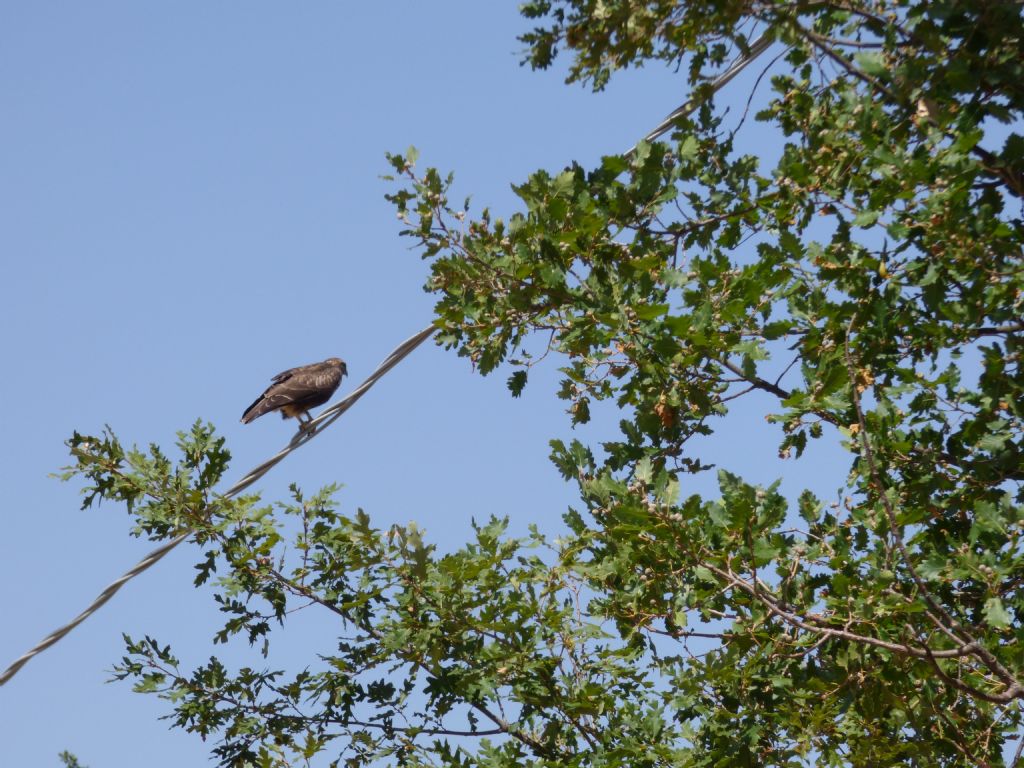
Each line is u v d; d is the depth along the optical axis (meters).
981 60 11.90
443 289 14.02
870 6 12.92
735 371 13.05
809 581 11.79
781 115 13.93
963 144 11.40
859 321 12.54
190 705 15.36
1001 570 10.82
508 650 14.02
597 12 12.16
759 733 12.12
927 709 11.86
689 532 11.31
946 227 11.49
